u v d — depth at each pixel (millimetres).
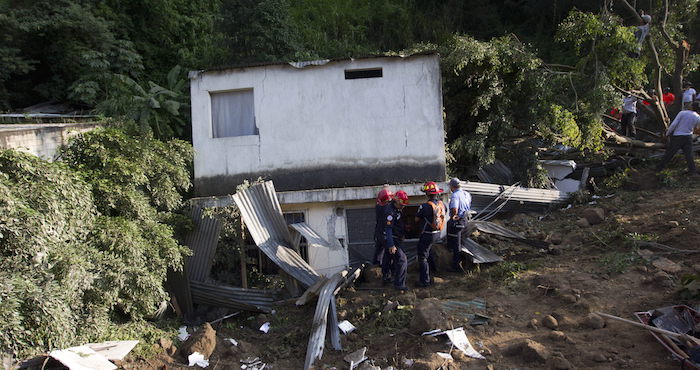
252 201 10344
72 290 6816
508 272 9742
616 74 13430
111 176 8594
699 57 15539
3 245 6266
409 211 11484
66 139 9914
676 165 13555
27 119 14164
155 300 8375
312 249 11516
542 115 13125
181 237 10367
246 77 11359
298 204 11469
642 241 9898
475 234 11406
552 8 22922
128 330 8117
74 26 15930
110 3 17625
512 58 12828
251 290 9812
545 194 12938
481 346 7703
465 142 13352
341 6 22594
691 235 9758
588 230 11258
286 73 11320
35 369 6477
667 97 16062
